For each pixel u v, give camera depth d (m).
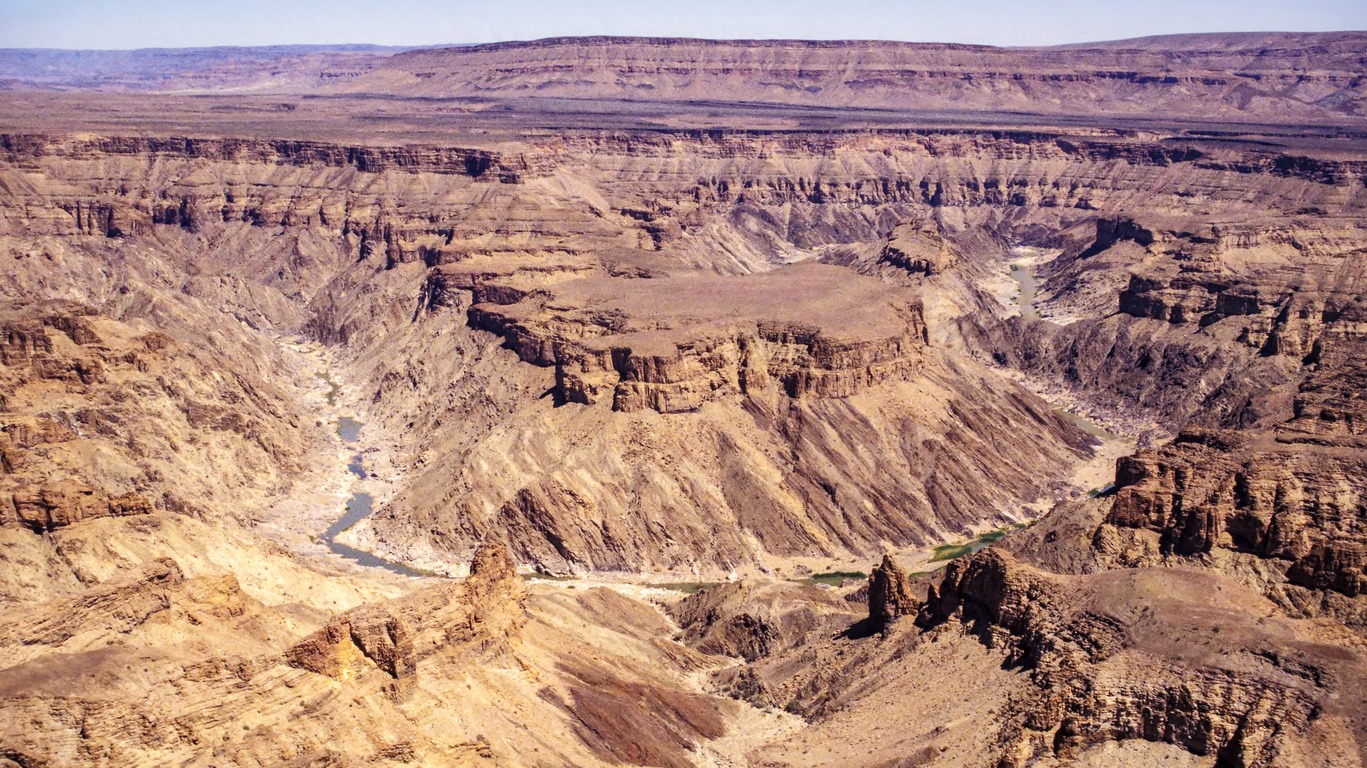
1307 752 101.19
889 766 116.81
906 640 141.38
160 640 115.38
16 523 139.38
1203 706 106.50
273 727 102.62
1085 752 108.81
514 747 116.44
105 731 95.06
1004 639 129.25
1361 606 133.12
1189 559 144.50
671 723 134.00
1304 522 142.00
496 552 134.38
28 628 108.19
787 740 130.50
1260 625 115.81
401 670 114.75
